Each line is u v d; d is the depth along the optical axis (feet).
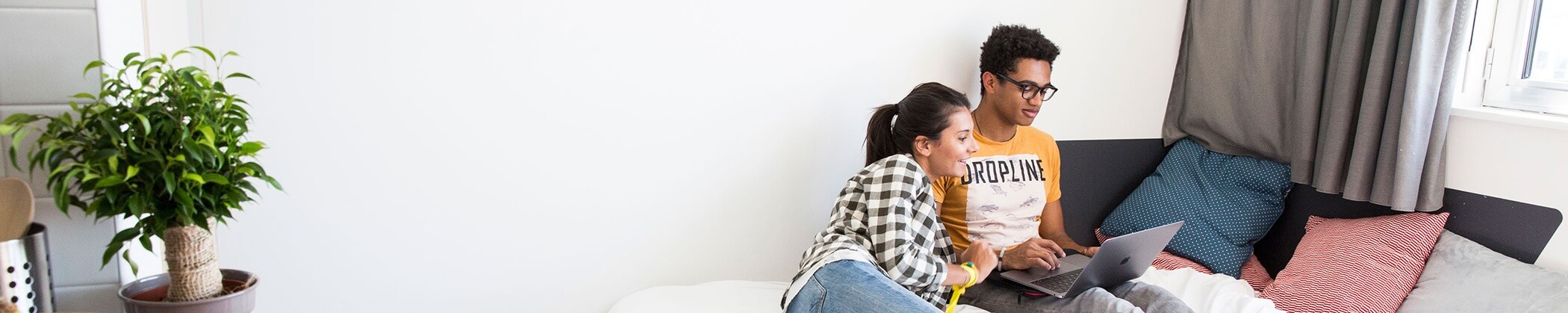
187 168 4.03
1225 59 8.50
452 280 6.61
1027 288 6.83
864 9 7.39
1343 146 7.73
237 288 4.49
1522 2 7.51
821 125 7.48
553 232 6.81
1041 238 7.97
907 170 5.92
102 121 3.97
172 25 5.40
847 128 7.59
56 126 4.05
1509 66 7.64
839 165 7.66
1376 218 7.73
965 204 7.29
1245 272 8.45
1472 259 7.02
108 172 3.97
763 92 7.20
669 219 7.15
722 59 7.00
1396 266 7.28
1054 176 7.86
